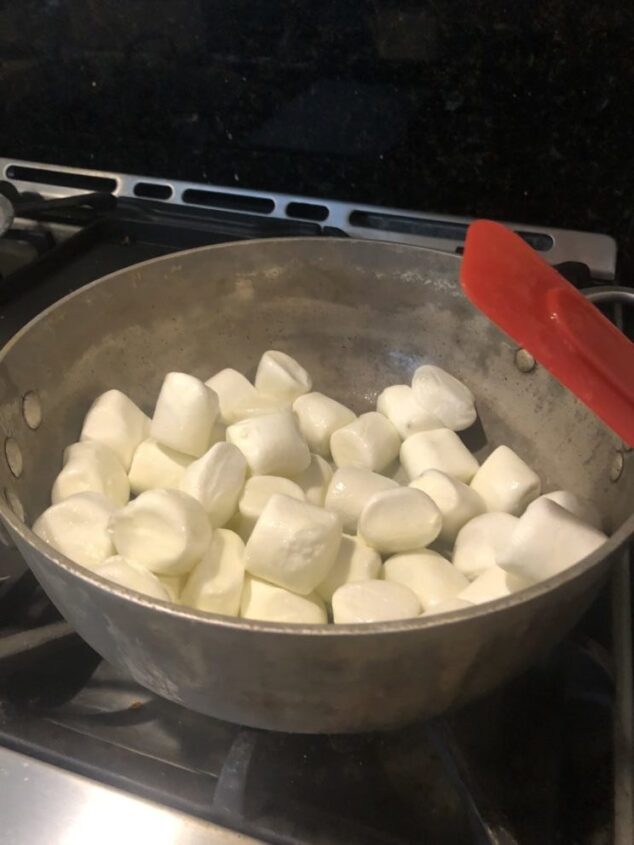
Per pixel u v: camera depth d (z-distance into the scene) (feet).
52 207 1.31
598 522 0.88
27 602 0.88
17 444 0.86
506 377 1.05
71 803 0.69
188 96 1.29
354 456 1.06
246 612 0.84
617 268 1.22
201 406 0.98
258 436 0.97
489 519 0.93
